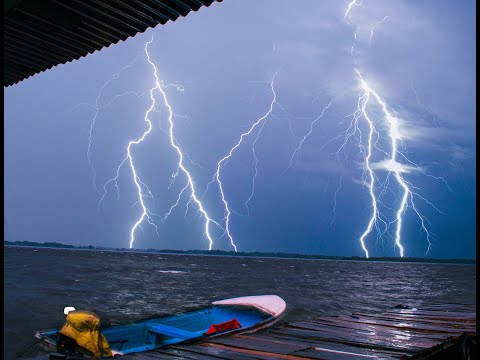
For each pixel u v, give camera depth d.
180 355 5.47
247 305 13.18
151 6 5.62
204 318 12.48
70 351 6.88
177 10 5.68
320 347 6.13
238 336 6.87
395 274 77.69
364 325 8.14
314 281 50.09
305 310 23.64
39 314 18.55
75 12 5.86
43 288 30.03
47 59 7.35
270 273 64.94
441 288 44.53
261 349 5.88
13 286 30.31
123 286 34.88
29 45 6.87
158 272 56.09
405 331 7.58
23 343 12.78
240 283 43.03
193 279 46.44
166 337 9.17
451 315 9.68
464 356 6.83
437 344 6.39
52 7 5.64
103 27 6.27
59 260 74.50
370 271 89.75
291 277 56.56
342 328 7.77
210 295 30.98
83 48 6.91
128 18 5.94
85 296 26.88
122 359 5.25
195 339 6.35
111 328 10.02
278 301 13.41
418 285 48.88
